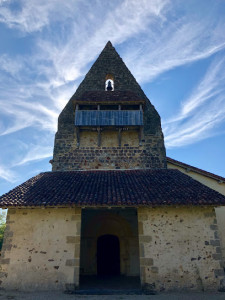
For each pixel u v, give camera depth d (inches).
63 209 356.2
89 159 545.0
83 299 282.4
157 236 338.6
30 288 313.0
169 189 382.0
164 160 550.6
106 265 483.2
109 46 730.8
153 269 321.4
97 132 573.6
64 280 317.1
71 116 597.6
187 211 353.1
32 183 422.0
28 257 329.1
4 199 346.3
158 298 285.6
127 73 679.1
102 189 387.9
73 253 330.3
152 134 577.3
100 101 563.8
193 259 326.6
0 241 1120.8
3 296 288.4
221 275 318.7
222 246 472.7
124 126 551.8
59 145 559.8
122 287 346.0
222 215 496.7
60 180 438.3
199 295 294.5
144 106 584.1
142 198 346.3
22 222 348.5
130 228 473.1
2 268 323.3
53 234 341.1
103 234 483.5
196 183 410.3
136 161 545.3
